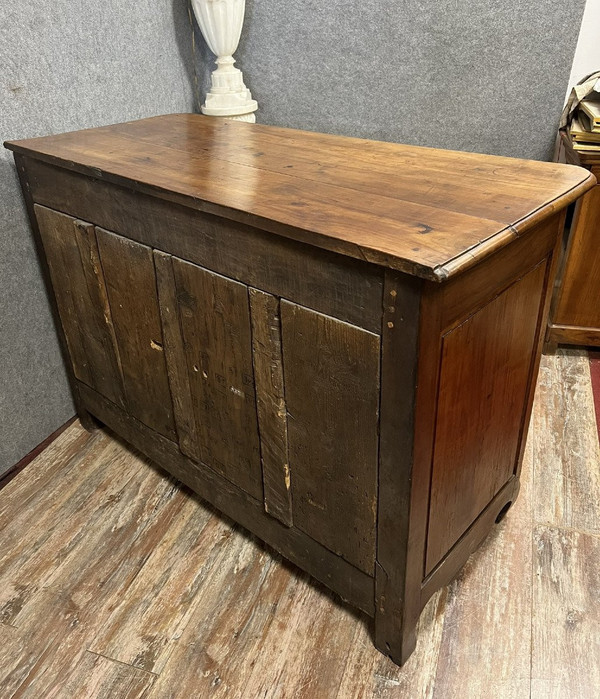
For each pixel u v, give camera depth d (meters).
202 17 1.46
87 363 1.23
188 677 0.87
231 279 0.80
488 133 1.59
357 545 0.83
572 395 1.45
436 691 0.84
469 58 1.50
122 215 0.93
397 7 1.48
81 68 1.23
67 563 1.06
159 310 0.96
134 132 1.16
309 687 0.85
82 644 0.92
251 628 0.94
